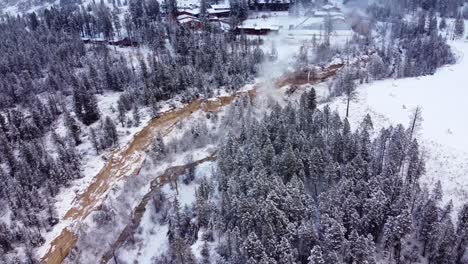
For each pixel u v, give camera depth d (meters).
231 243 61.38
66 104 108.56
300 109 87.75
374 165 72.62
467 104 96.19
